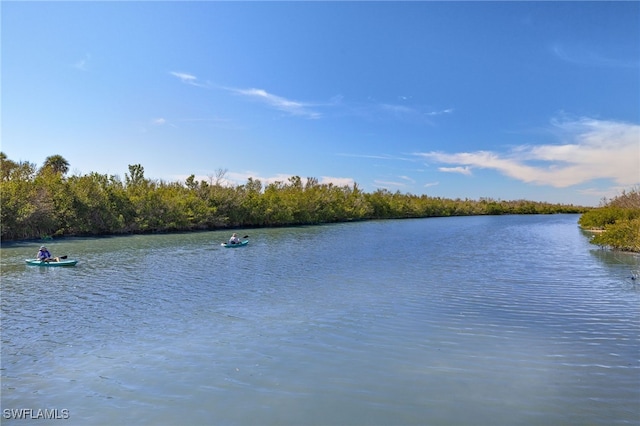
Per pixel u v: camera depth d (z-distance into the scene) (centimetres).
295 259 3728
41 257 3422
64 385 1177
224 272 3019
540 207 19350
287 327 1675
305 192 10812
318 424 955
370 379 1183
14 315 1894
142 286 2528
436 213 16000
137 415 1005
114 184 7488
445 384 1146
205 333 1614
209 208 8050
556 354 1361
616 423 942
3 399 1100
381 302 2066
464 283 2538
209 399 1077
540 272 2930
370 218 13562
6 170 6369
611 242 4228
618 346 1431
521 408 1013
